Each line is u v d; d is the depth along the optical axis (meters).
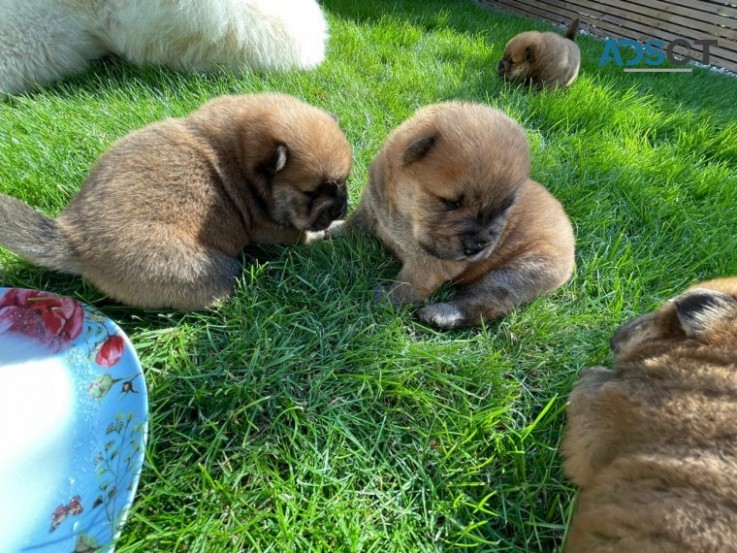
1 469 0.21
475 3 1.60
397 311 0.35
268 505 0.24
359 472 0.26
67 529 0.20
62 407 0.23
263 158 0.35
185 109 0.50
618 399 0.23
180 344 0.29
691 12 1.25
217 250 0.34
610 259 0.41
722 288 0.27
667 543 0.17
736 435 0.20
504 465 0.27
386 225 0.37
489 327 0.36
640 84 0.86
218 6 0.55
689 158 0.58
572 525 0.22
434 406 0.29
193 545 0.21
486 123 0.31
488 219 0.31
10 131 0.43
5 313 0.25
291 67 0.63
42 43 0.53
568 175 0.50
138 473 0.20
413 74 0.68
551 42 0.73
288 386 0.28
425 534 0.24
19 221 0.28
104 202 0.29
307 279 0.36
